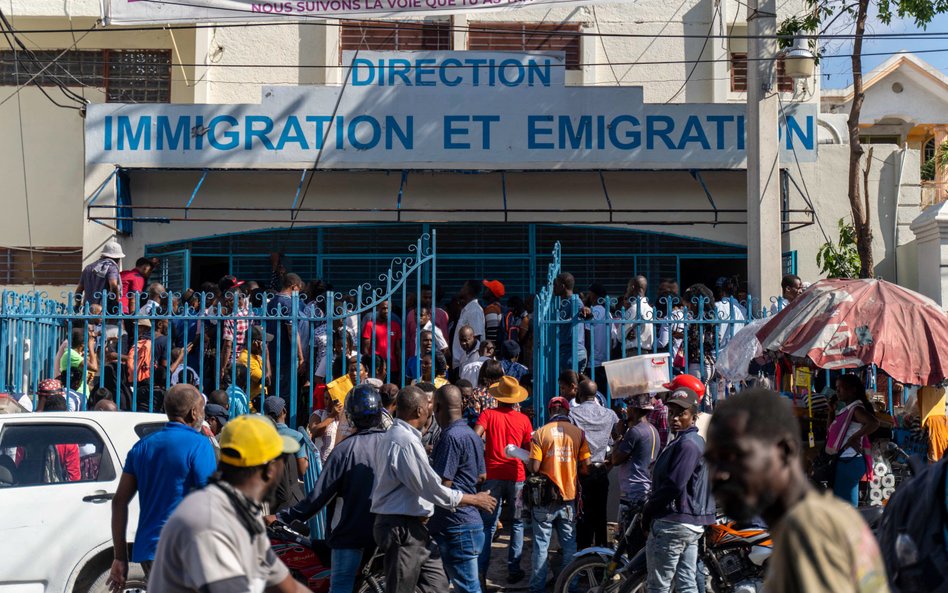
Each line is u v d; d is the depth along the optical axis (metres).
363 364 11.12
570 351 10.99
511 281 15.70
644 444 8.53
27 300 10.52
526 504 8.69
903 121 24.17
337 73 16.22
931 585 3.74
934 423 9.48
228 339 11.02
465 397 10.11
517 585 9.04
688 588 6.75
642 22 16.48
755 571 7.12
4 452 6.94
